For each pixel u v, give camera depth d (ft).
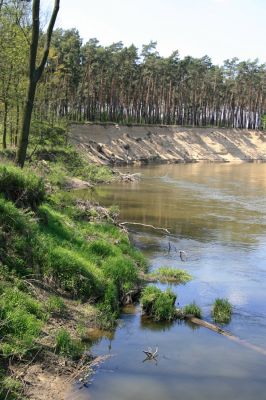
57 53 204.54
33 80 53.67
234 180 169.07
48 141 148.77
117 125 294.87
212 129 367.04
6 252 35.40
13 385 23.84
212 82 380.17
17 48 94.17
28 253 36.83
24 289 33.09
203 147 337.31
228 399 25.85
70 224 51.75
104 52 287.69
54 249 39.19
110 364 28.86
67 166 143.84
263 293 45.52
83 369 27.37
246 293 45.34
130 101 327.47
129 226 77.30
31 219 41.11
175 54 350.43
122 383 26.76
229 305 39.83
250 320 38.27
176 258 58.49
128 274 43.91
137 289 43.11
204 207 101.71
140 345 32.14
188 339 33.73
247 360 30.83
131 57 307.99
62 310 33.65
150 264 54.85
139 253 55.88
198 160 314.14
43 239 40.06
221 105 406.82
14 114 119.24
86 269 39.14
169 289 40.63
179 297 43.27
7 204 39.09
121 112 328.49
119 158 257.34
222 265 55.83
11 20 86.79
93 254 45.39
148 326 35.70
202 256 60.08
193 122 377.91
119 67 303.48
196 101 379.55
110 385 26.45
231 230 77.71
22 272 34.86
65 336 29.09
